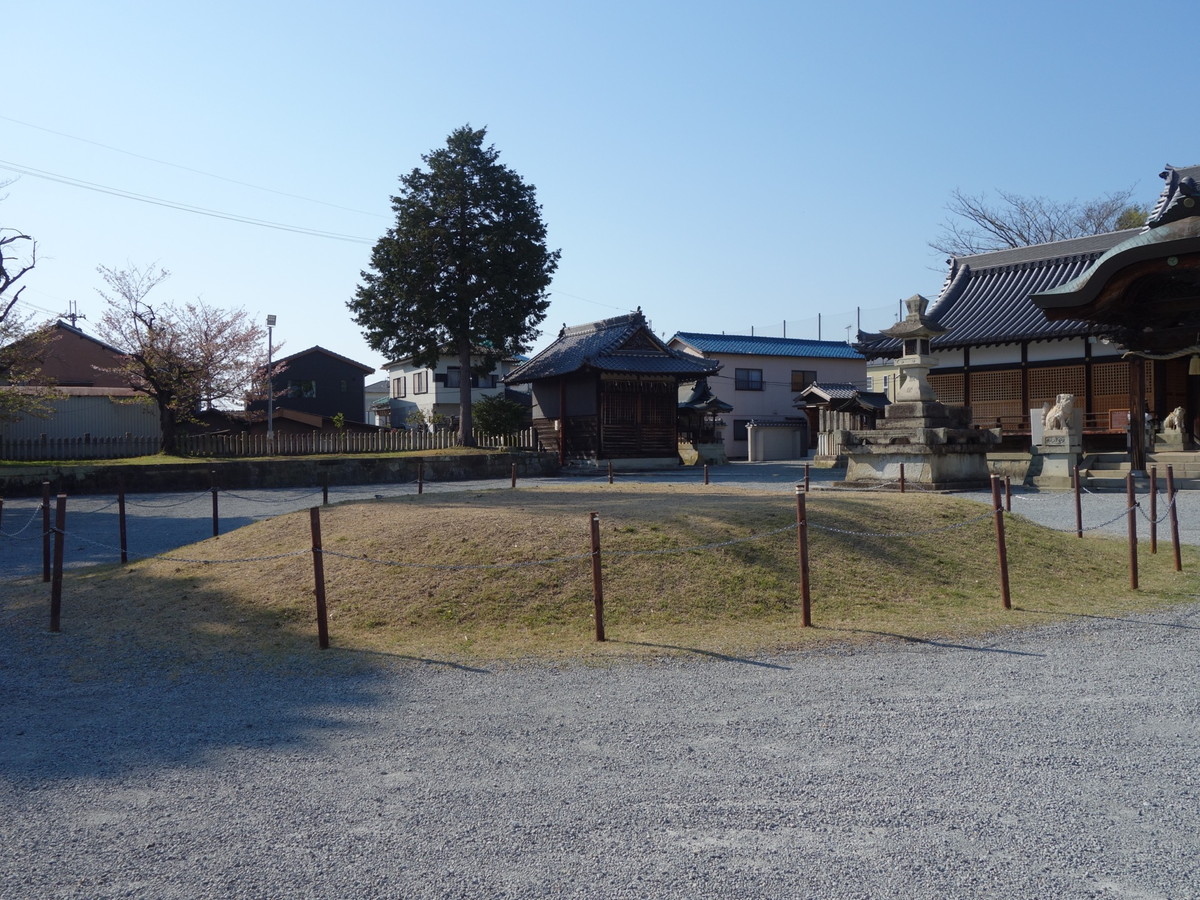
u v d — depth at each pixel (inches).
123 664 294.8
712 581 350.6
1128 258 797.2
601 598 304.0
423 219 1424.7
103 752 210.5
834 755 196.4
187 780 190.9
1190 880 139.9
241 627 329.1
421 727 221.9
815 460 1519.4
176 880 146.6
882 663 273.3
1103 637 303.6
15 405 1082.1
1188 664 268.4
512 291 1462.8
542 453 1375.5
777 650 288.4
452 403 2092.8
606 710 231.8
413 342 1465.3
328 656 293.4
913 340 866.1
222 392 1323.8
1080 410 1017.5
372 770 193.8
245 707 244.2
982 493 813.9
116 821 170.6
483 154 1462.8
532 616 327.3
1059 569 410.6
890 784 179.5
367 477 1220.5
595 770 190.4
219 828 165.9
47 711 247.1
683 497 485.4
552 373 1536.7
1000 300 1269.7
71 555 561.0
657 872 145.3
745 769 189.3
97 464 1051.9
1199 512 647.1
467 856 152.3
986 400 1205.7
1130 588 384.8
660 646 294.5
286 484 1161.4
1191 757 191.5
